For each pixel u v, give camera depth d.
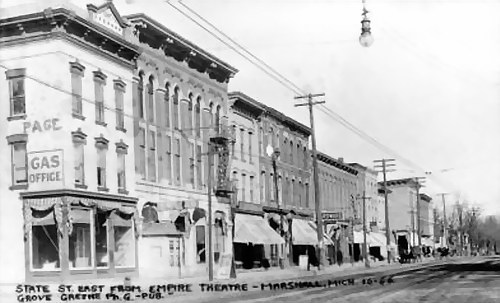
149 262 38.72
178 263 41.22
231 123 50.78
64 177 32.72
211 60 46.75
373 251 90.88
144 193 39.06
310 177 68.81
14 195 33.44
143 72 39.81
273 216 57.09
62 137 33.00
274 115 58.81
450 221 163.00
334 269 57.56
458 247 152.50
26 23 33.38
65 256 32.25
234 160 50.56
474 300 21.05
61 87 33.12
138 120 39.03
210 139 46.44
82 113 34.28
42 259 33.03
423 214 127.25
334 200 75.88
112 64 36.94
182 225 42.31
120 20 37.94
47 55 33.31
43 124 33.34
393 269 56.19
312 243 62.94
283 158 61.38
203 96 46.66
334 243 71.25
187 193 43.59
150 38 40.41
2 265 33.22
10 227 33.34
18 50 33.84
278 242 53.28
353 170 83.88
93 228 34.34
